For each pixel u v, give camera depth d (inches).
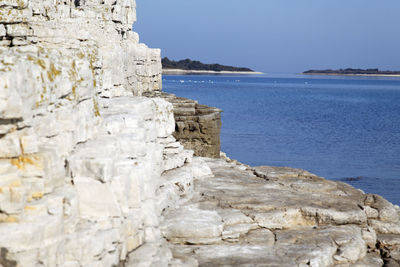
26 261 265.0
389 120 3838.6
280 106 5064.0
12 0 492.4
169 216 473.1
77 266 303.3
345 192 613.0
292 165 1820.9
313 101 6161.4
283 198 552.7
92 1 903.7
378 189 1444.4
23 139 281.6
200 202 530.3
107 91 547.5
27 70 279.3
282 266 400.2
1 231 259.3
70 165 329.4
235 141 2415.1
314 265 408.8
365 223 516.7
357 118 3949.3
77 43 607.8
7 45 497.4
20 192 270.7
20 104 265.0
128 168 372.8
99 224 330.0
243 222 482.3
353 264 443.2
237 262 406.3
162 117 577.3
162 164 550.6
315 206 524.4
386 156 2086.6
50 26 583.8
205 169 644.1
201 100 5620.1
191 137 1257.4
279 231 485.4
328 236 472.1
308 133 2869.1
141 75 1793.8
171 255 403.5
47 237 276.1
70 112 337.4
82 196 329.7
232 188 592.1
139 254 365.1
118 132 419.5
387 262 454.6
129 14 1503.4
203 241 443.2
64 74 333.1
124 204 355.6
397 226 522.3
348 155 2089.1
